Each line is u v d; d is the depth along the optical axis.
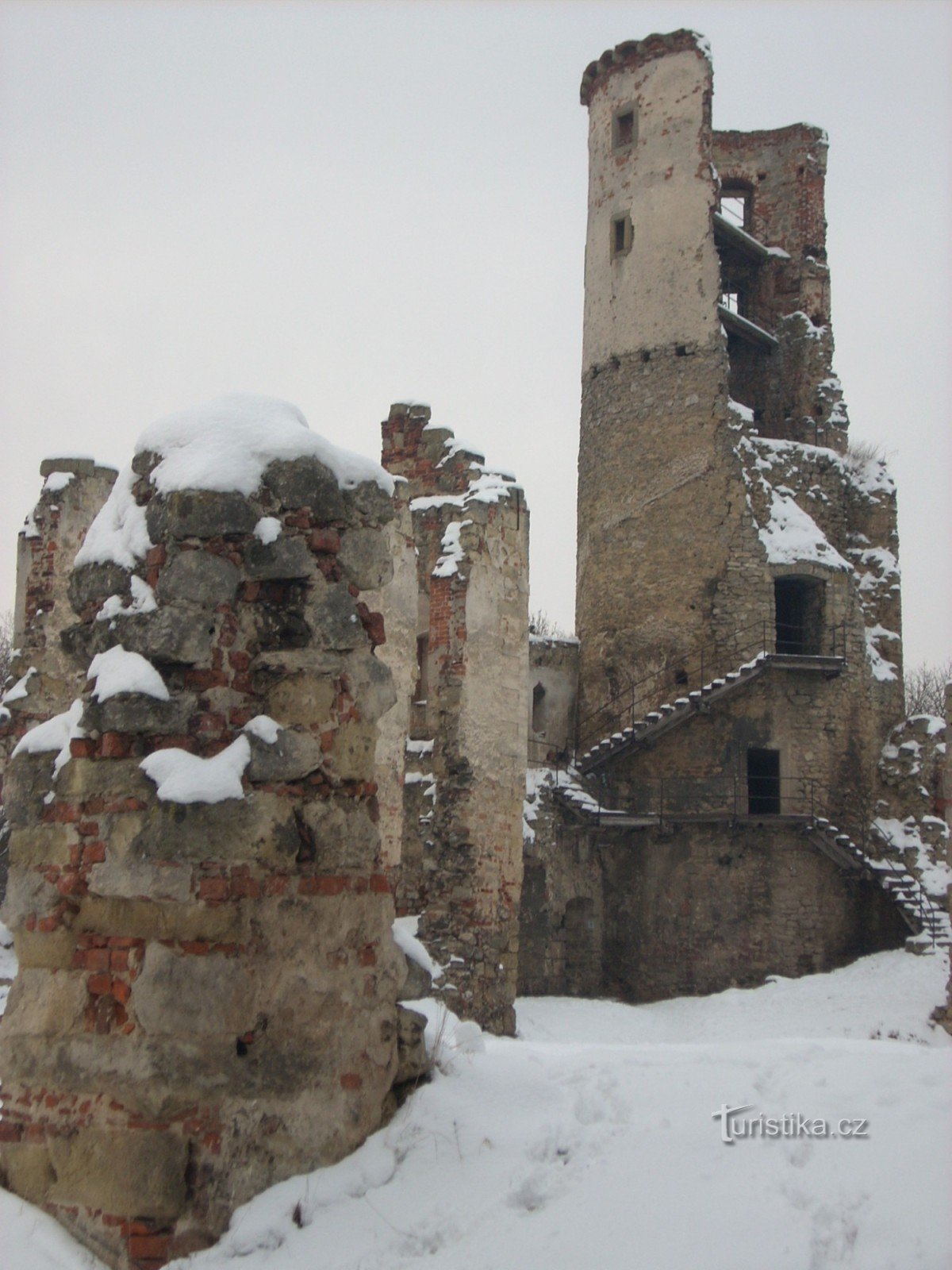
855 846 28.09
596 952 28.41
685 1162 5.77
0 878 17.95
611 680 31.66
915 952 25.31
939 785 29.48
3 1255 5.46
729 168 35.72
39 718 14.16
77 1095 5.79
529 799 26.83
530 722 31.38
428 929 17.36
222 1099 5.63
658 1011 24.19
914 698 58.34
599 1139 6.10
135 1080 5.61
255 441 6.46
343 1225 5.50
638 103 34.25
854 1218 5.24
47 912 6.08
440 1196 5.67
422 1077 6.59
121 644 6.21
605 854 29.20
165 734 6.04
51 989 5.98
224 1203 5.53
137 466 6.66
